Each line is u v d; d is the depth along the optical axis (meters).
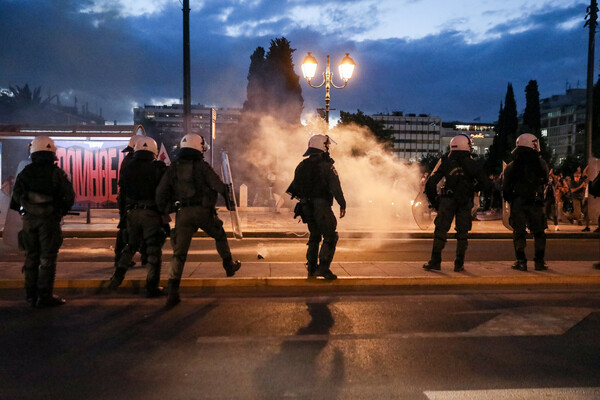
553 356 4.12
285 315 5.31
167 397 3.32
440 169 7.23
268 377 3.66
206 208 5.74
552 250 10.59
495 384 3.54
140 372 3.75
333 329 4.84
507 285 6.70
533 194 7.13
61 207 5.64
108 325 4.93
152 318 5.18
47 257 5.55
